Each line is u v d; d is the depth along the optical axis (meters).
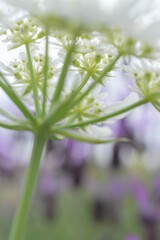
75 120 0.24
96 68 0.22
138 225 0.79
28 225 0.85
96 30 0.18
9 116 0.22
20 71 0.23
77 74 0.22
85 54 0.22
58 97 0.21
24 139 0.93
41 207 0.86
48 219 0.85
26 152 0.94
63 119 0.23
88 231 0.82
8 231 0.91
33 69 0.23
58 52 0.22
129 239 0.68
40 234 0.84
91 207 0.82
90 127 0.25
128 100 0.24
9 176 0.96
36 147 0.22
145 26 0.17
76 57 0.22
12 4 0.17
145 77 0.21
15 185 0.97
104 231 0.80
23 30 0.22
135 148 0.83
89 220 0.82
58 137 0.22
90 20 0.17
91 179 0.89
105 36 0.19
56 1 0.17
